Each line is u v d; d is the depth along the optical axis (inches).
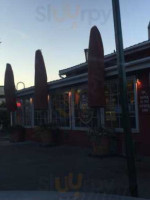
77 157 434.0
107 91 478.3
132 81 437.4
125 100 229.6
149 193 244.7
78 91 548.1
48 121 649.0
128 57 508.4
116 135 449.7
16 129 707.4
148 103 411.2
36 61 577.6
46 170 350.9
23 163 403.9
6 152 522.3
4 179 310.3
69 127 577.0
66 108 585.6
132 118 439.5
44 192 109.7
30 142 677.9
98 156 426.9
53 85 576.4
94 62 428.8
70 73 680.4
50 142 585.9
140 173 318.0
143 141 419.2
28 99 732.0
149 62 374.0
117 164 371.9
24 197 99.2
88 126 522.3
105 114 483.2
